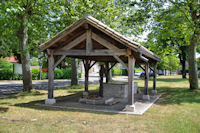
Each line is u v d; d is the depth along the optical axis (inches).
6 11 309.4
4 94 528.7
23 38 518.0
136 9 681.0
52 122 233.8
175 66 1549.0
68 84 903.1
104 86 509.0
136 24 683.4
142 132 200.8
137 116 276.1
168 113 299.1
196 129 215.0
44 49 353.7
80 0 547.2
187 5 563.5
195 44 603.8
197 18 573.9
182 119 260.2
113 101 395.2
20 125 219.9
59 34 334.0
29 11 520.7
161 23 596.1
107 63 608.1
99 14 579.8
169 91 601.9
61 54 359.6
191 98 456.4
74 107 337.1
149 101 410.9
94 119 252.2
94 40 344.2
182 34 577.9
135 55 321.1
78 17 542.6
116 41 315.3
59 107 335.6
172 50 671.8
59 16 551.2
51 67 366.9
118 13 685.9
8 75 1088.8
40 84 874.8
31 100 416.5
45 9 526.3
